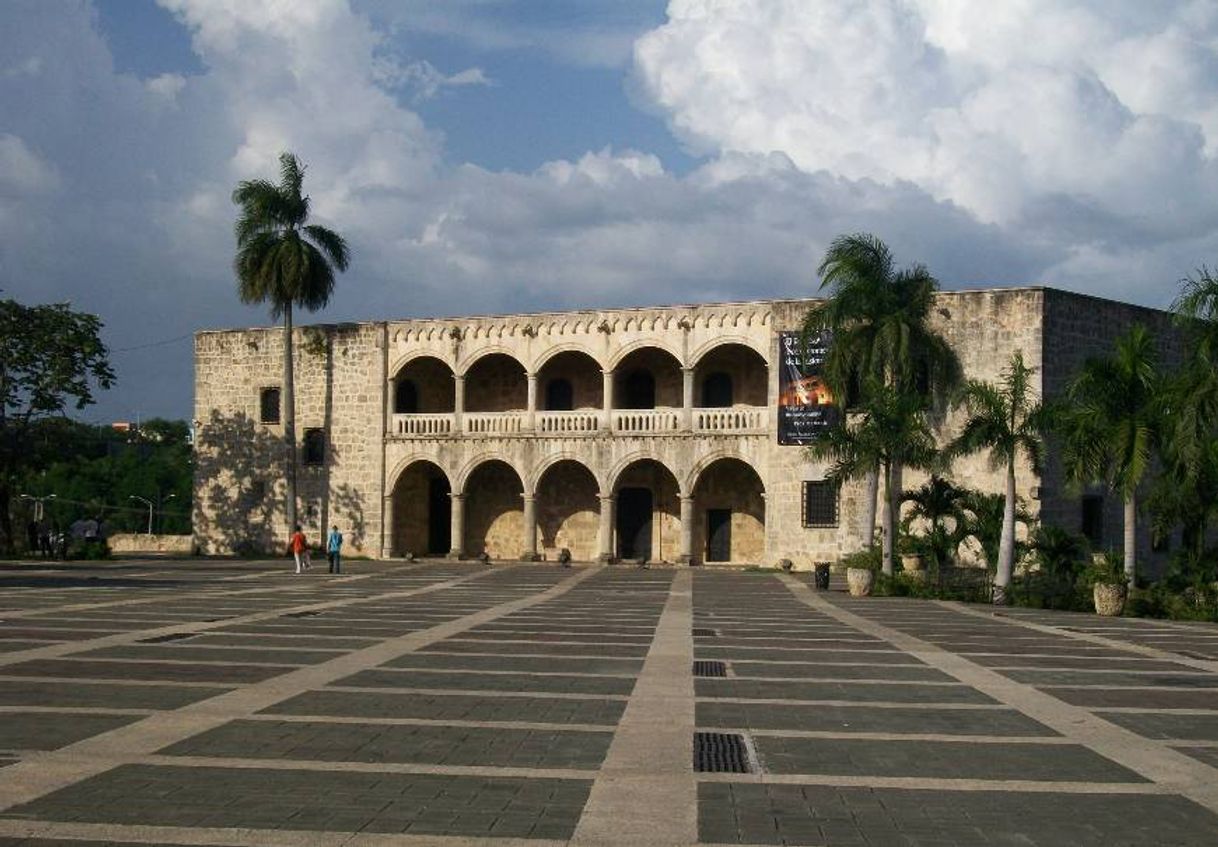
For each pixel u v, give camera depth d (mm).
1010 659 24656
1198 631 32688
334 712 17000
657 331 62875
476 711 17234
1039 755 14836
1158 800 12766
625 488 66875
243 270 67500
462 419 67500
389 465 69250
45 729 15633
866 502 56156
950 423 54656
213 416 74000
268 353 72500
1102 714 17797
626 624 31234
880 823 11750
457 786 12898
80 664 21703
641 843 10977
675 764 14055
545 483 69062
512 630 28984
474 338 67375
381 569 58500
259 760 13992
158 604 35438
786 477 59188
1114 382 40062
